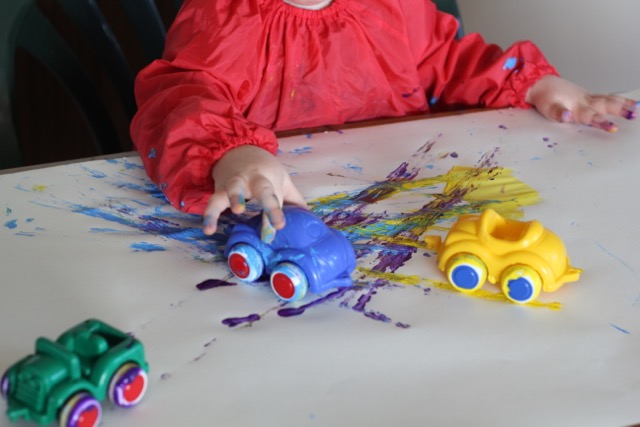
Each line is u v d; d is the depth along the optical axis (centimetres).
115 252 61
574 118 86
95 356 44
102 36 104
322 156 77
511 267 56
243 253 57
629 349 52
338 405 46
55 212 66
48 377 42
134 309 54
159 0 138
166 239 63
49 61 102
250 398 46
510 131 84
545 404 46
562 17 136
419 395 47
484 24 146
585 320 54
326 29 89
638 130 84
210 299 56
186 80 78
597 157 78
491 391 47
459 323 54
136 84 82
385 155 78
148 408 45
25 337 51
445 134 83
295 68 88
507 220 60
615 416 46
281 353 50
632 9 127
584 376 49
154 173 71
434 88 99
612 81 135
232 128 69
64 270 58
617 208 69
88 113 110
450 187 72
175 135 68
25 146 154
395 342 52
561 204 69
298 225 56
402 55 95
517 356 51
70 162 75
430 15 99
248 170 61
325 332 52
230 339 51
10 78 88
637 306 56
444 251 58
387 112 96
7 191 69
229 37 82
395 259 61
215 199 59
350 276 59
